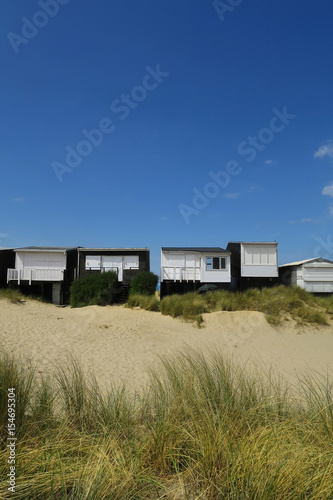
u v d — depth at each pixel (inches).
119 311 747.4
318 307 718.5
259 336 577.6
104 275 996.6
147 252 1364.4
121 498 101.2
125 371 325.7
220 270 1233.4
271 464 109.0
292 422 142.7
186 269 1246.3
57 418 150.3
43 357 363.6
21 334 476.1
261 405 153.6
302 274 1254.9
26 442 123.9
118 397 172.2
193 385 167.3
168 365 216.4
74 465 111.6
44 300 1229.1
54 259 1301.7
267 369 358.0
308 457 113.3
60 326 572.4
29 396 156.3
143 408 166.2
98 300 945.5
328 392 174.9
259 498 97.7
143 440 132.4
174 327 630.5
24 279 1256.2
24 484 99.3
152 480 109.3
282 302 700.7
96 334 535.8
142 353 426.9
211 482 106.9
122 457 116.6
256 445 115.3
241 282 1238.9
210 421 132.4
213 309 733.3
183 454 127.7
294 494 98.4
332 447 122.7
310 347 517.0
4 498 95.2
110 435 132.4
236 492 100.8
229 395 162.4
